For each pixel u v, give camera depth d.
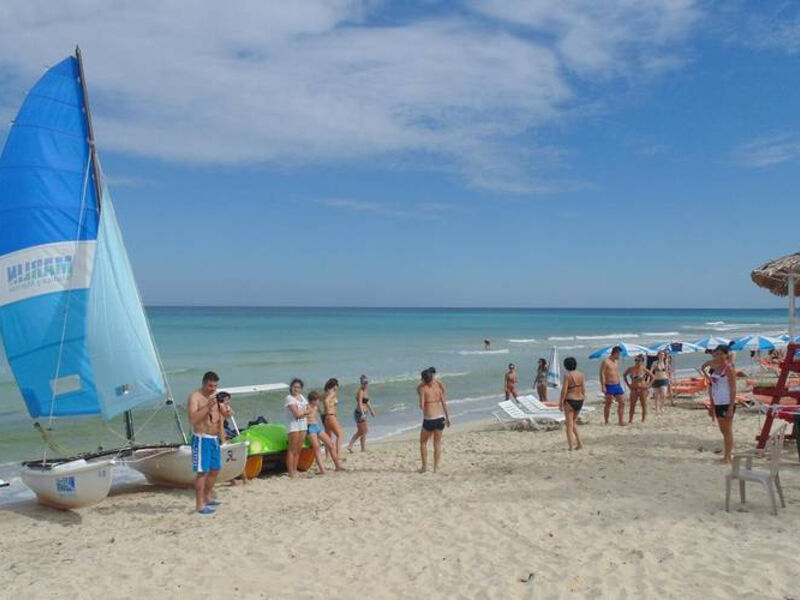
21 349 9.97
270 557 6.51
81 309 10.33
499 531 6.94
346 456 13.12
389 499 8.78
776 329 81.19
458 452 12.90
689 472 9.18
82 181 10.38
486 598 5.28
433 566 6.06
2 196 9.91
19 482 11.60
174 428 17.08
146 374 10.22
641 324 105.12
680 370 35.22
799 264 11.03
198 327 73.62
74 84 10.37
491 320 117.00
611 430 14.48
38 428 10.15
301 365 34.94
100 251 9.83
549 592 5.28
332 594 5.55
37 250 10.04
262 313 138.25
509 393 19.03
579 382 11.98
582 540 6.48
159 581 5.98
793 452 10.20
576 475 9.32
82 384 10.28
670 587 5.21
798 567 5.40
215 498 9.44
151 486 10.80
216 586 5.81
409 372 31.98
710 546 6.04
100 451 9.95
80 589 5.87
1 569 6.64
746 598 4.93
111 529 8.28
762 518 6.79
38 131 10.05
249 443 10.98
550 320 123.06
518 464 10.63
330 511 8.22
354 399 23.14
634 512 7.26
